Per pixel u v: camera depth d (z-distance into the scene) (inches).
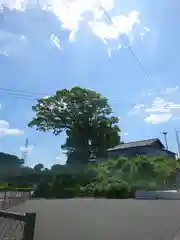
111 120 1363.2
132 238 202.8
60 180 942.4
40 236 211.0
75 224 257.4
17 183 1143.0
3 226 168.6
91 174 917.8
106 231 227.6
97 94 1326.3
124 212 335.6
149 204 422.3
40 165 1125.7
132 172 807.7
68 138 1326.3
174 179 804.6
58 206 430.0
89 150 1307.8
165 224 251.3
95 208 385.4
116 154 1328.7
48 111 1318.9
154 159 864.3
